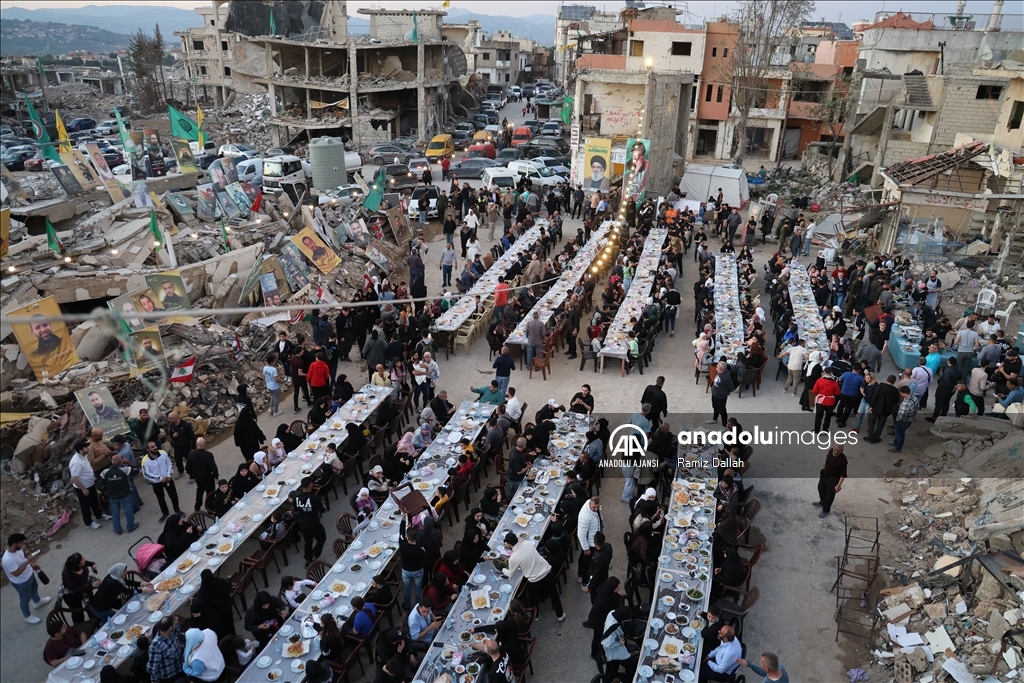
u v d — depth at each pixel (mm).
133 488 12773
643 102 37531
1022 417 14625
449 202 32094
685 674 8617
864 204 34062
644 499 11477
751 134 53688
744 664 8617
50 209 22812
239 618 10984
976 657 9555
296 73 51906
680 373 19047
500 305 20453
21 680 9750
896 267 23766
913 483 13883
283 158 36812
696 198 34844
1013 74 29672
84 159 24625
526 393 17781
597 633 9570
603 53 54062
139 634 9227
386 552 10906
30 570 10641
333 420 14797
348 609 9789
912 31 45094
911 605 10758
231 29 56312
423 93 51156
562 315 19609
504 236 26688
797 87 53469
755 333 18375
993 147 27578
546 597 10898
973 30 44188
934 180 27750
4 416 14031
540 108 68125
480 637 9258
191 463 12492
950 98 35219
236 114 64000
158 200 23219
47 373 15430
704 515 11578
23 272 17641
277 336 18906
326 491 13219
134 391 15766
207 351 17094
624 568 11906
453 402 17250
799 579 11602
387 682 8469
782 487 14039
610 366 19438
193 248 21672
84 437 14156
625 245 26562
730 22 50281
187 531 11195
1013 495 11586
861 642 10336
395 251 27422
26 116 70688
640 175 31312
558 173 40250
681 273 26438
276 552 12227
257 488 12469
